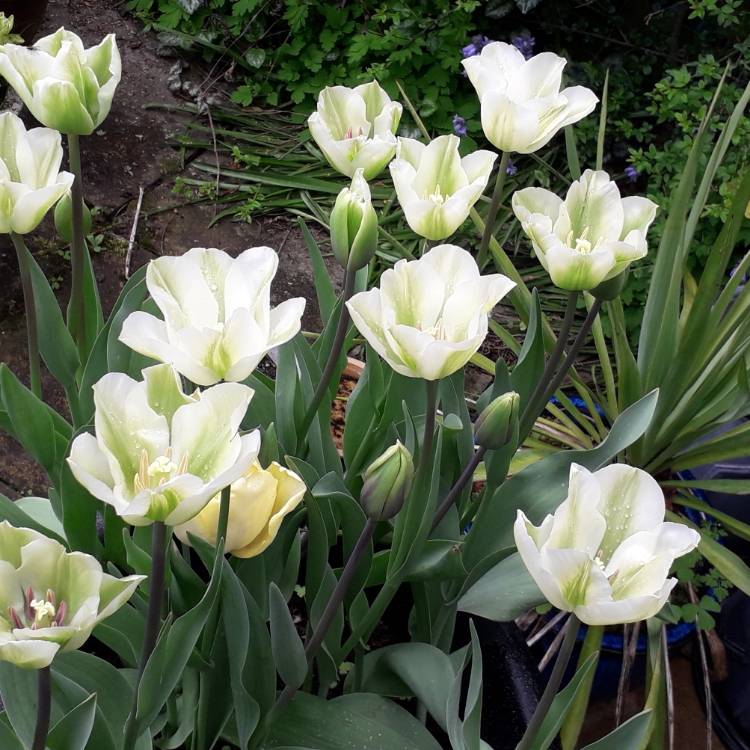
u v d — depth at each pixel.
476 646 0.62
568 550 0.51
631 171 1.84
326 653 0.74
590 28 2.25
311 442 0.85
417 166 0.78
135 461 0.53
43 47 0.75
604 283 0.73
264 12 2.32
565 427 1.40
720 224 1.77
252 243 1.95
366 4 2.26
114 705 0.67
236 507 0.63
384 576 0.82
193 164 2.06
